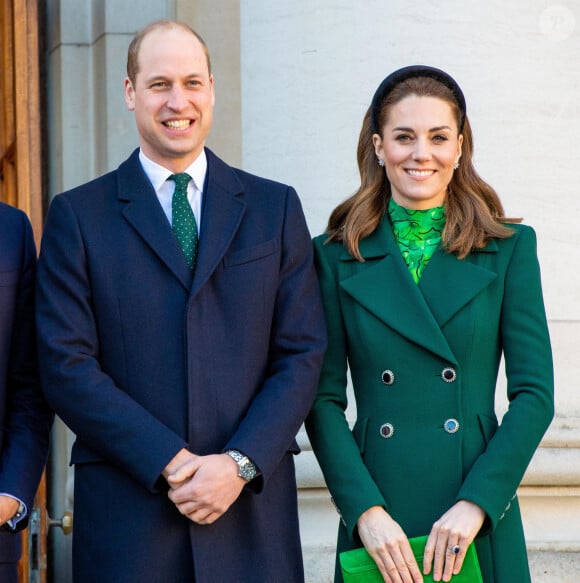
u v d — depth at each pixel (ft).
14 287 17.17
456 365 16.58
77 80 27.86
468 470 16.43
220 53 26.84
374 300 16.96
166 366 16.62
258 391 16.92
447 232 17.10
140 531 16.37
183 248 17.19
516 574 16.48
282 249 17.39
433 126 16.84
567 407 22.56
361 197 17.61
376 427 16.79
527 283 16.89
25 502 16.74
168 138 17.21
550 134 22.99
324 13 23.31
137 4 27.22
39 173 24.13
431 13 22.97
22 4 24.16
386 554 15.94
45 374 16.65
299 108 23.36
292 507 17.24
